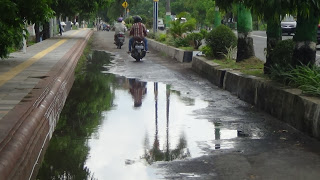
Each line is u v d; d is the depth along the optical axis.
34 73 11.54
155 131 7.51
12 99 7.73
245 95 10.23
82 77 14.52
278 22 8.83
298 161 5.80
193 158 6.00
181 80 13.84
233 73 11.37
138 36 19.58
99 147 6.59
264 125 7.85
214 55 15.71
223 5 10.78
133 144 6.73
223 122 8.11
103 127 7.84
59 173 5.52
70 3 27.97
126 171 5.53
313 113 6.89
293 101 7.64
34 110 6.72
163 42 26.98
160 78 14.28
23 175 4.96
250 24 13.59
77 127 7.88
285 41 9.74
